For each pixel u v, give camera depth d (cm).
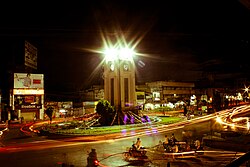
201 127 2625
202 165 1239
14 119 5009
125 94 3148
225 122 2744
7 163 1480
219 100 4416
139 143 1506
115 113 2998
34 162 1483
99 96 6619
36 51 6050
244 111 3475
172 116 4003
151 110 5453
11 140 2439
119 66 3128
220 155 1412
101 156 1555
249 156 279
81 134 2366
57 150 1808
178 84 7075
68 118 5434
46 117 5528
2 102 5384
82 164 1399
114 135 2342
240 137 1634
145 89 7044
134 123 3008
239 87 5800
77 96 7025
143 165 1312
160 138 2134
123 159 1463
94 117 3162
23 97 5262
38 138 2484
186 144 1534
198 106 5081
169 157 1439
